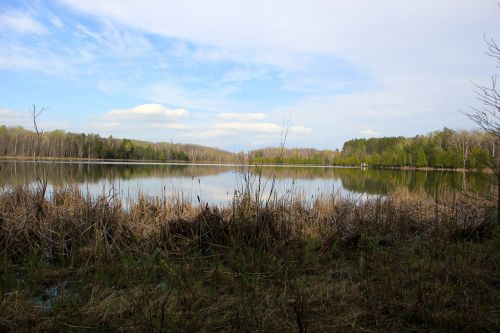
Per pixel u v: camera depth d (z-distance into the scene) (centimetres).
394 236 724
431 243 614
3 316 365
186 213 912
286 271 487
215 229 663
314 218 834
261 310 391
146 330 349
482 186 861
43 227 628
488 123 703
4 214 632
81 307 396
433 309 397
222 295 443
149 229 705
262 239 609
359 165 8362
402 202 987
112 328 362
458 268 491
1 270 494
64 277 512
